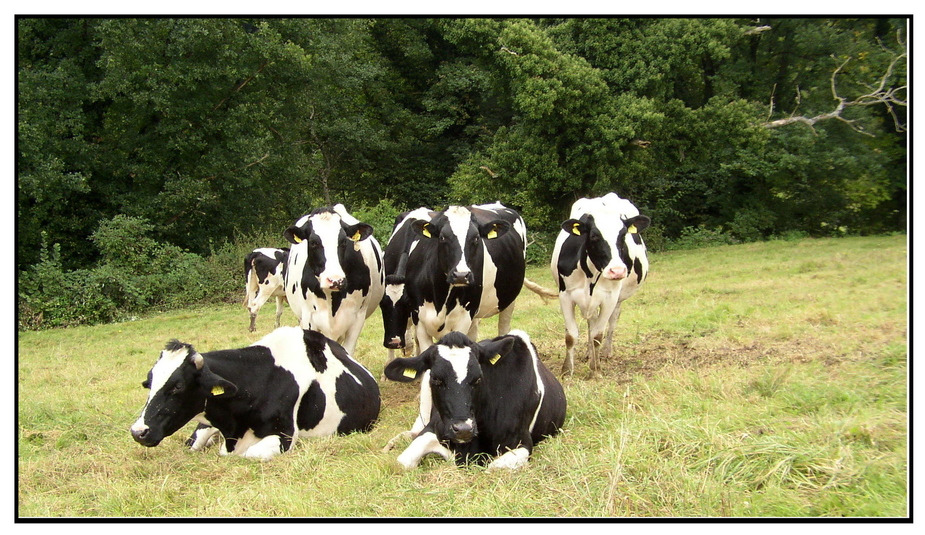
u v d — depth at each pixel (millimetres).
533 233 24172
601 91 21750
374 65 31406
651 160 23125
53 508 4930
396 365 5332
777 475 4605
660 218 27312
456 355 5191
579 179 22656
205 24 20609
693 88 25781
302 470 5285
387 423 6730
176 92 21156
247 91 22891
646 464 4762
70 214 21891
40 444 6719
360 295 7801
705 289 13484
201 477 5414
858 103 24219
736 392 6418
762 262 18141
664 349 8891
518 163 22859
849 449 4812
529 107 21141
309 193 30109
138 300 18703
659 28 22547
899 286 12055
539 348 9734
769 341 8539
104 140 22062
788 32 25953
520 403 5387
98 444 6418
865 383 6465
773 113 26203
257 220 24625
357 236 7492
